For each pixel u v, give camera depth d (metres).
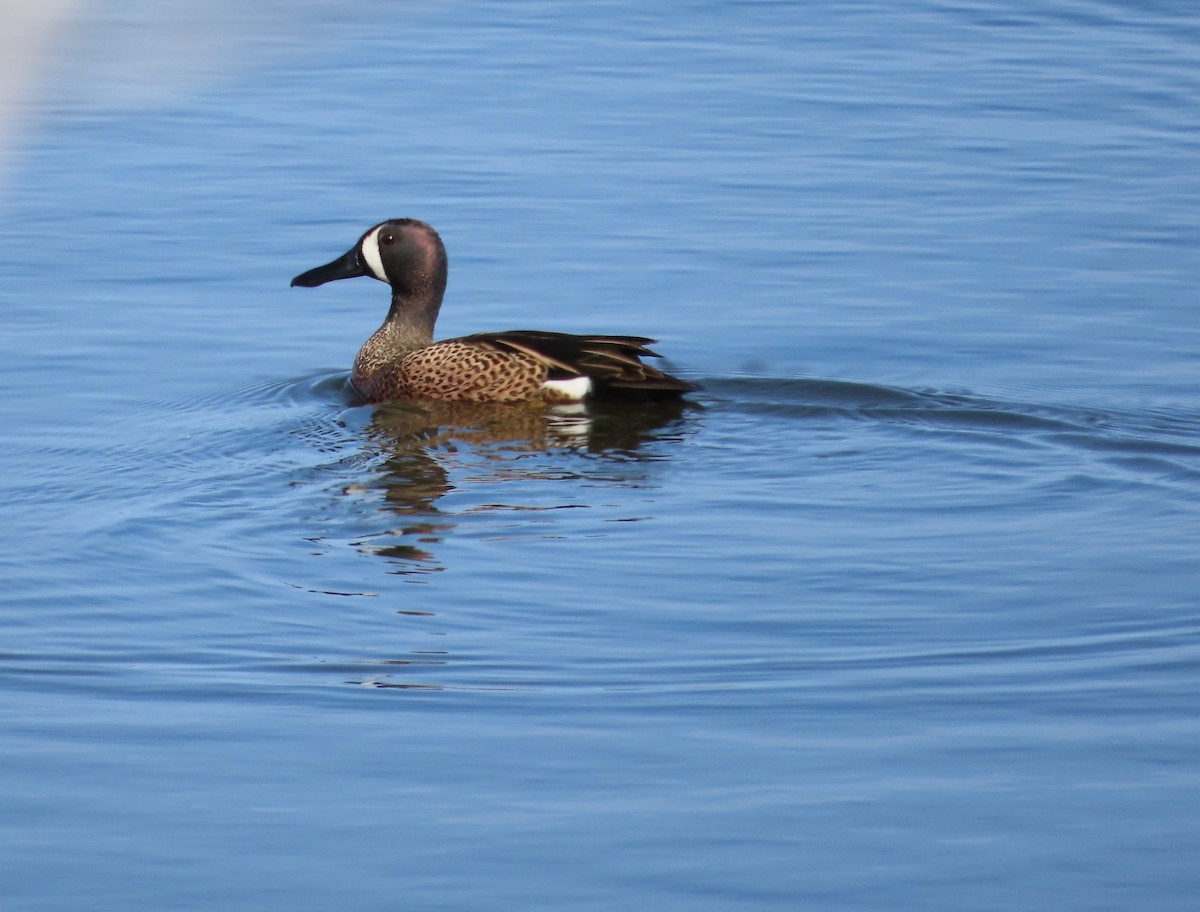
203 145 25.33
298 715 9.95
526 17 34.00
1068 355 17.20
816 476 13.98
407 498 13.42
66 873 8.21
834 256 20.53
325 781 9.13
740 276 19.84
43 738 9.65
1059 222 21.77
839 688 10.30
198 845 8.47
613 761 9.38
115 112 26.28
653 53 31.27
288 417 15.64
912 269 20.03
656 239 21.23
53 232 21.19
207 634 11.08
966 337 17.78
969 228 21.58
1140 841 8.44
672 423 15.30
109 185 23.25
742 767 9.28
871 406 15.59
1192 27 33.22
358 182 23.64
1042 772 9.20
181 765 9.32
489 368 16.05
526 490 13.68
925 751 9.46
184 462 14.28
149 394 16.11
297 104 27.72
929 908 7.87
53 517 13.02
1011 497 13.51
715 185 23.50
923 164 24.50
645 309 18.84
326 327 18.53
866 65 30.45
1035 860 8.27
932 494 13.58
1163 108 27.42
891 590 11.77
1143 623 11.20
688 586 11.83
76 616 11.32
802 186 23.45
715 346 17.62
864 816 8.73
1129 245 20.83
